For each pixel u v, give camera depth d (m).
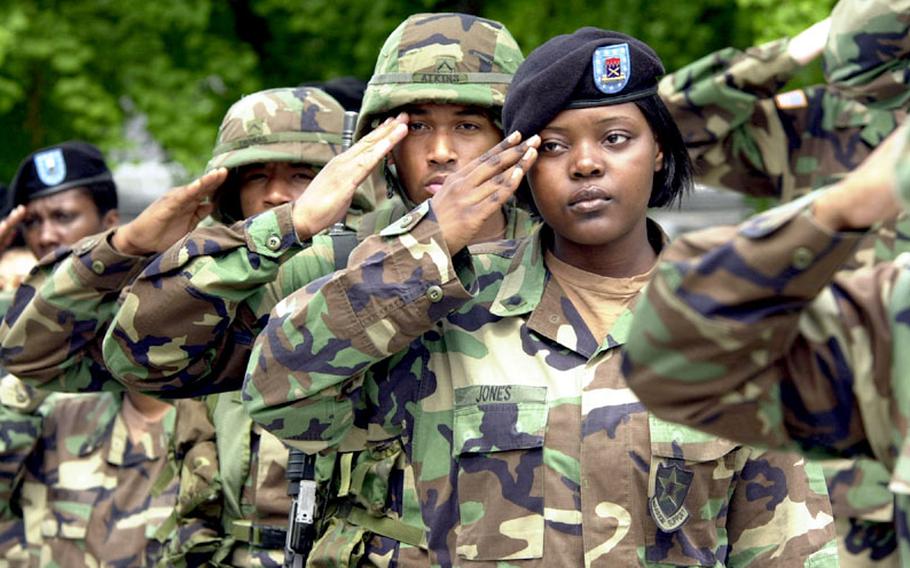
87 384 11.17
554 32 22.08
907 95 11.58
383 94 9.95
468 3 23.06
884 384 6.38
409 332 8.38
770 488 8.55
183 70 24.08
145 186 28.83
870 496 9.72
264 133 11.72
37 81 24.33
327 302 8.40
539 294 8.70
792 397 6.48
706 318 6.10
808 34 13.67
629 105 8.45
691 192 9.18
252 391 8.56
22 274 16.48
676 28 21.59
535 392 8.48
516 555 8.34
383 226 10.05
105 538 14.26
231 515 11.23
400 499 8.90
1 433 14.45
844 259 6.03
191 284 9.32
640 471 8.29
